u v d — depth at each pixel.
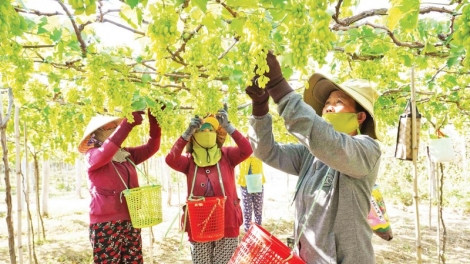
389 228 3.11
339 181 1.79
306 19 1.39
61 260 6.68
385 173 13.37
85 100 4.21
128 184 3.42
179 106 4.63
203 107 3.18
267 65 1.55
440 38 2.86
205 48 2.05
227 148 3.91
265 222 9.29
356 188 1.80
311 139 1.57
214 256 3.59
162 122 3.84
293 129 1.59
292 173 2.15
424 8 2.20
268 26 1.57
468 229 8.95
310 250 1.83
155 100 3.99
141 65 3.31
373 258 1.80
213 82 3.36
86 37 2.83
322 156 1.59
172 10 1.55
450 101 5.90
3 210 12.63
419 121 3.44
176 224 9.13
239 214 3.72
